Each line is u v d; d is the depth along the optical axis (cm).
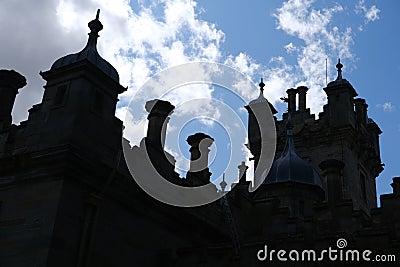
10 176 1895
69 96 1923
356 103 4141
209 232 2347
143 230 2059
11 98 2183
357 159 3859
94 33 2081
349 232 2188
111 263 1892
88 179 1873
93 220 1850
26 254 1731
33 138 1927
